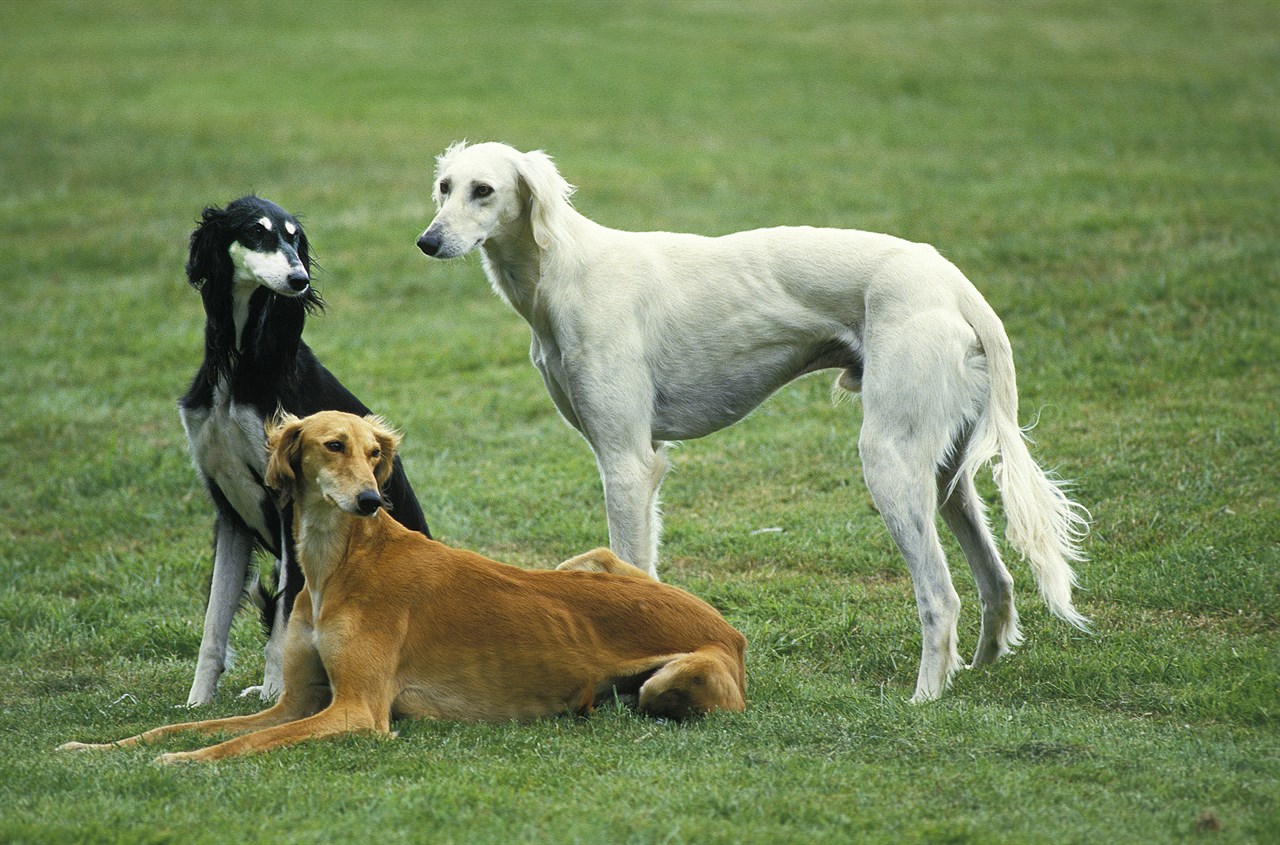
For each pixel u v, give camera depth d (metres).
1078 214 21.56
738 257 9.22
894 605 10.33
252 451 8.81
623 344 9.09
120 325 20.02
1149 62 36.00
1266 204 21.31
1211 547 10.57
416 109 32.69
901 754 6.87
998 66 36.06
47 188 27.03
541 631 7.63
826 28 42.16
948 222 21.83
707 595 10.92
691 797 6.15
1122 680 8.38
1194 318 16.48
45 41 42.06
